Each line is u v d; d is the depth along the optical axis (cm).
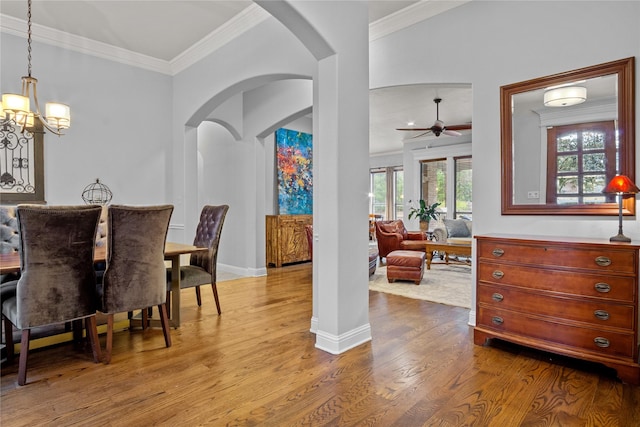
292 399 196
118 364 240
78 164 438
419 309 369
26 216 206
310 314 353
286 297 421
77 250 231
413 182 880
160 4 363
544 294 241
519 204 295
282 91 496
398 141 888
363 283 281
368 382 215
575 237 261
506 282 259
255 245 551
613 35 250
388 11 338
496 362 242
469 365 237
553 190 279
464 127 571
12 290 253
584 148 264
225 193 598
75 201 435
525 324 250
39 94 409
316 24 245
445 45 326
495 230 309
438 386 209
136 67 487
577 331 229
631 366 209
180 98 505
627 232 248
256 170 550
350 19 271
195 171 514
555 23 274
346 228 267
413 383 213
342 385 211
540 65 281
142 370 231
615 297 215
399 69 349
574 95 267
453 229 702
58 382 215
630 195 245
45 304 219
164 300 273
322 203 270
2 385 211
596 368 232
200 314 353
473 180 321
